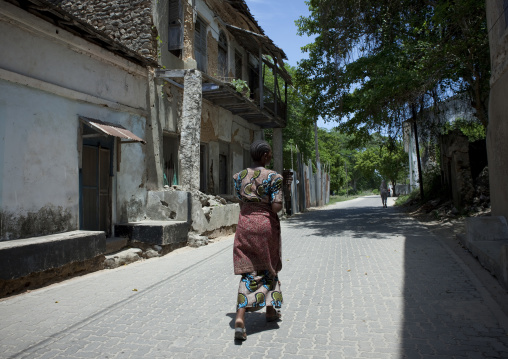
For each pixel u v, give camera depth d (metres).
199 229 9.31
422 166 25.62
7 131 5.80
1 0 5.66
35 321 3.96
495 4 7.49
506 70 6.98
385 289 4.92
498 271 5.12
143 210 9.23
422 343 3.24
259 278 3.57
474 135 18.55
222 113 14.05
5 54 5.84
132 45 9.91
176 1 10.65
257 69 18.36
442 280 5.26
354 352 3.10
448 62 10.27
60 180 6.73
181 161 9.56
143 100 9.38
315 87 15.69
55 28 6.64
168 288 5.26
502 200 7.54
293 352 3.13
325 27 13.49
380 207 24.31
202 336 3.52
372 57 12.23
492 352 3.02
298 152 22.98
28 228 6.05
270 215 3.67
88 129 7.58
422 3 12.42
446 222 11.79
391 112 13.10
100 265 6.58
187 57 11.49
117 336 3.54
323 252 7.82
